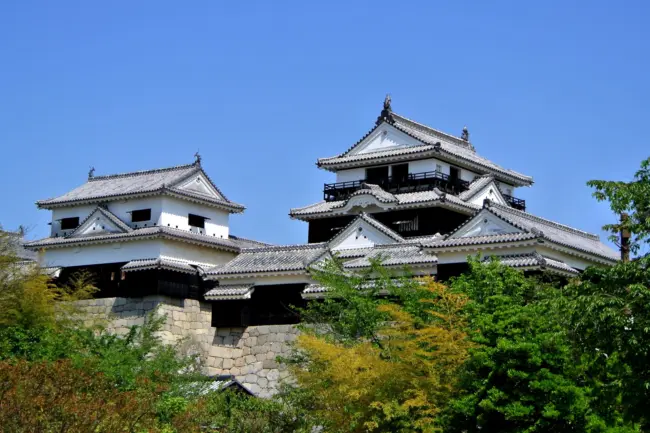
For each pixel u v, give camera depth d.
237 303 60.34
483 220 53.97
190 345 62.50
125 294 65.06
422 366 36.09
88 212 70.44
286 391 42.91
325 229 68.88
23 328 47.41
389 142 69.81
